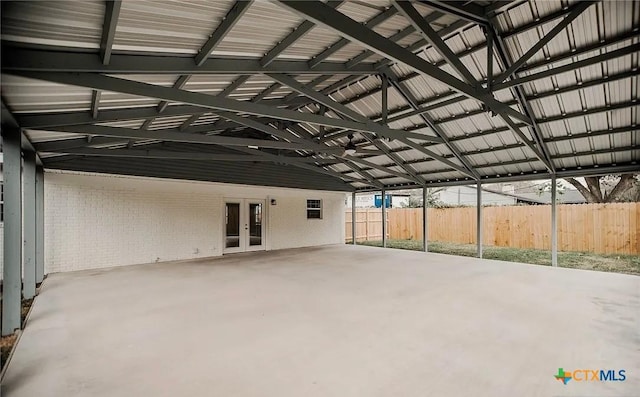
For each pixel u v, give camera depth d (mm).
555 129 6844
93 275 7070
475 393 2555
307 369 2949
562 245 10820
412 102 6926
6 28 2371
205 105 3922
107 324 4117
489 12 4566
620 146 6809
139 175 8422
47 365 3055
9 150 3965
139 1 2488
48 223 7285
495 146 8062
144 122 5625
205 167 9633
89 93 3668
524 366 2986
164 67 3348
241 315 4438
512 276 6902
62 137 5383
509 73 4777
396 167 10656
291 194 11953
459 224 13523
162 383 2734
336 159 11031
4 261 3904
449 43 5504
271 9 3127
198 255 9531
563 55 5105
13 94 3299
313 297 5301
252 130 10562
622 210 9695
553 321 4145
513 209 11969
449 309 4656
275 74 4562
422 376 2812
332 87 7051
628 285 6086
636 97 5664
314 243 12641
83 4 2246
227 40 3500
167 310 4668
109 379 2801
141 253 8516
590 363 3045
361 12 3971
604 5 4359
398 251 10945
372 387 2646
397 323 4098
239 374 2873
